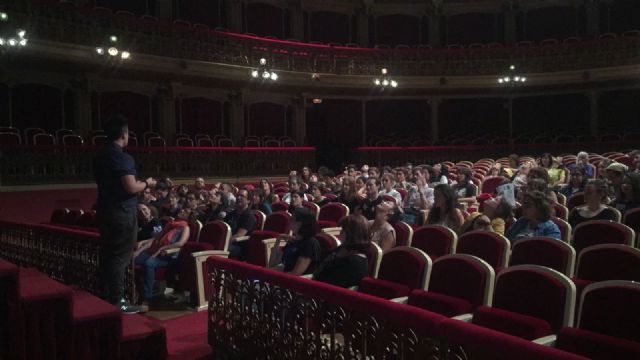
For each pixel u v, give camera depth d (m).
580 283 3.39
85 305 3.21
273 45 15.91
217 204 8.55
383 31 20.72
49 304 2.96
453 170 12.48
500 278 2.98
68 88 13.75
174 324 4.84
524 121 19.84
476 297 3.05
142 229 6.54
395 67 17.70
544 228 4.44
